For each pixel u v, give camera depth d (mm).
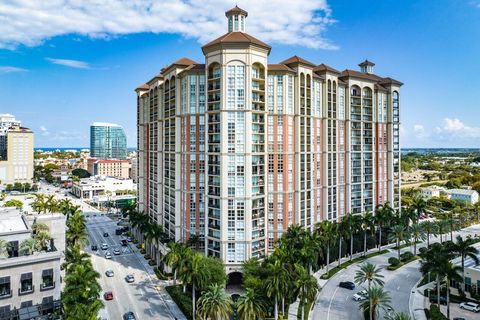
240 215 79188
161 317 65750
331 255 96688
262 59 81938
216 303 54000
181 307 69125
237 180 79188
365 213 105625
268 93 86312
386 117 122062
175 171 92062
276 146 86562
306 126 93000
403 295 76125
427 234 109188
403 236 98938
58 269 62938
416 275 88250
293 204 89062
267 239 85188
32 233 73812
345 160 109375
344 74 109812
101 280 85312
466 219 143875
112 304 71312
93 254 108750
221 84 79375
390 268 91875
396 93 122938
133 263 99812
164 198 102500
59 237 84500
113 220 166250
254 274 66188
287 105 87188
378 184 119062
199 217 87000
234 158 79250
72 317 47688
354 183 111188
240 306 53406
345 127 109250
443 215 149000
